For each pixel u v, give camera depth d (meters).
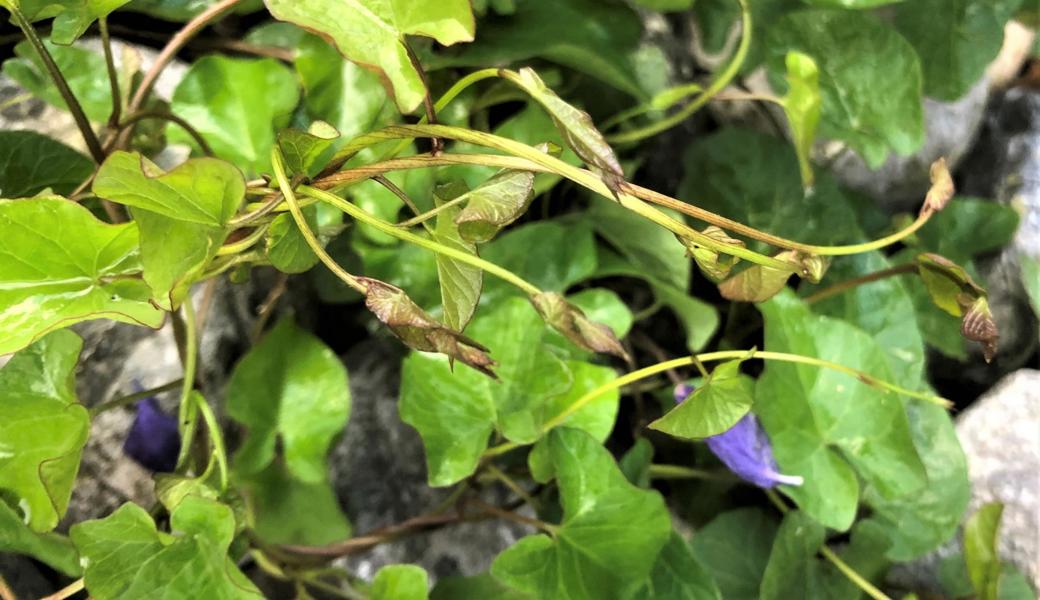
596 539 0.62
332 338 0.72
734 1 0.70
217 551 0.57
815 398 0.65
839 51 0.69
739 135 0.71
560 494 0.62
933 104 0.75
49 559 0.58
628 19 0.67
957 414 0.73
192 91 0.63
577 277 0.67
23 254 0.54
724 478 0.68
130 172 0.51
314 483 0.64
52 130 0.65
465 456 0.62
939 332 0.72
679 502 0.70
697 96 0.75
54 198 0.53
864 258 0.70
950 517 0.67
